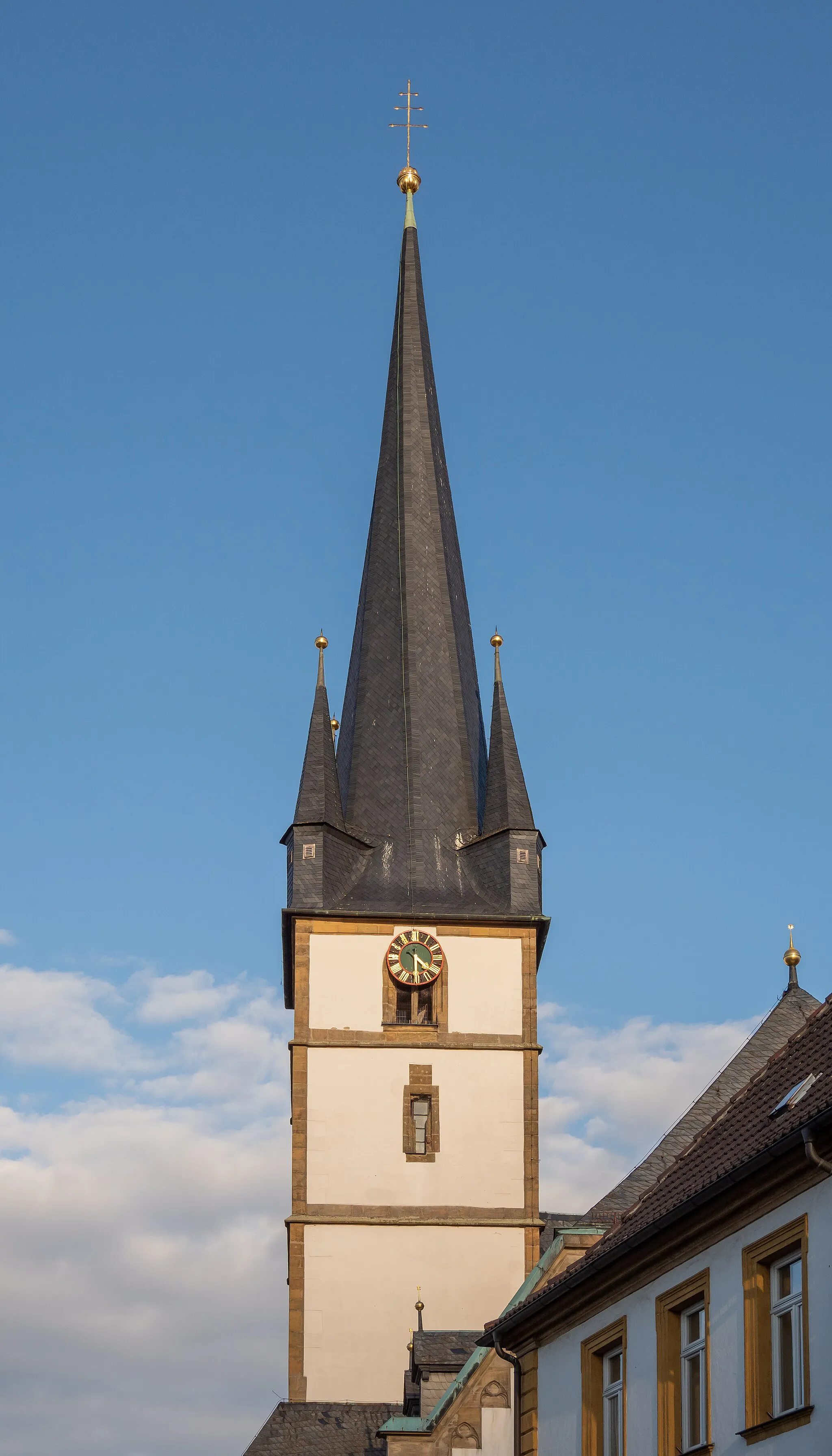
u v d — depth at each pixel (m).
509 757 73.50
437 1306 65.31
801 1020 41.38
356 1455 58.97
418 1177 66.75
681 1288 32.16
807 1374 28.30
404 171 84.69
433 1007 68.94
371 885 71.38
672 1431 32.03
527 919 69.88
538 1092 68.00
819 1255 28.31
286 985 75.12
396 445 80.56
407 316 82.81
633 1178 42.94
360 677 76.44
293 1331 64.94
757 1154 29.17
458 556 80.19
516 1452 38.25
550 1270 41.16
